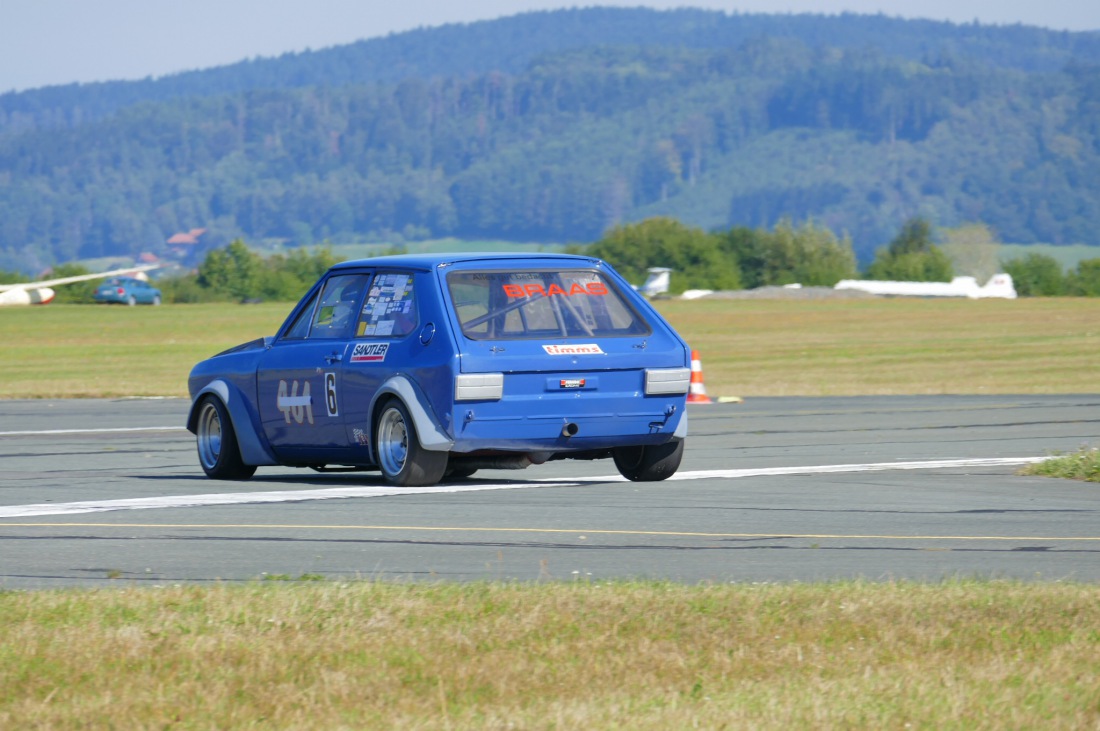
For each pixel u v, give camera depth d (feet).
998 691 52.60
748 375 351.05
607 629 61.87
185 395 278.05
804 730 48.29
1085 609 65.98
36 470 140.26
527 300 115.14
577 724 48.73
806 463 141.49
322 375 121.19
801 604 66.80
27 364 405.80
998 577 76.33
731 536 91.09
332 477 129.90
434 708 50.93
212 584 73.67
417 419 112.06
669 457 122.21
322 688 53.21
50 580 75.97
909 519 99.45
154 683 53.83
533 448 113.70
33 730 48.60
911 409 225.76
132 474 136.05
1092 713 50.08
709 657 57.77
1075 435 176.76
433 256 117.60
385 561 81.56
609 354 114.83
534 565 80.33
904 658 57.77
